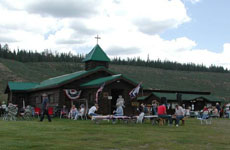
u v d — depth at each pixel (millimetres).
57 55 164125
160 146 10398
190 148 10148
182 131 15695
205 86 136750
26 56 145250
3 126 15945
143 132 14430
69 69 135250
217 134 14789
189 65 192875
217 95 114188
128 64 179375
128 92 29234
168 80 139875
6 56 131500
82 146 9852
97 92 26812
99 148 9672
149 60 190750
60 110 29891
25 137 11594
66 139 11328
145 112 25594
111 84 28469
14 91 39188
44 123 18750
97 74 32344
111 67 152500
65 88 30516
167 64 188625
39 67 125938
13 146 9406
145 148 9953
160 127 17828
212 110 38094
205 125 21062
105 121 22422
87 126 17078
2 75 87000
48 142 10484
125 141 11164
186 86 131625
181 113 19516
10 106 22312
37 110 26672
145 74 147250
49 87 31609
